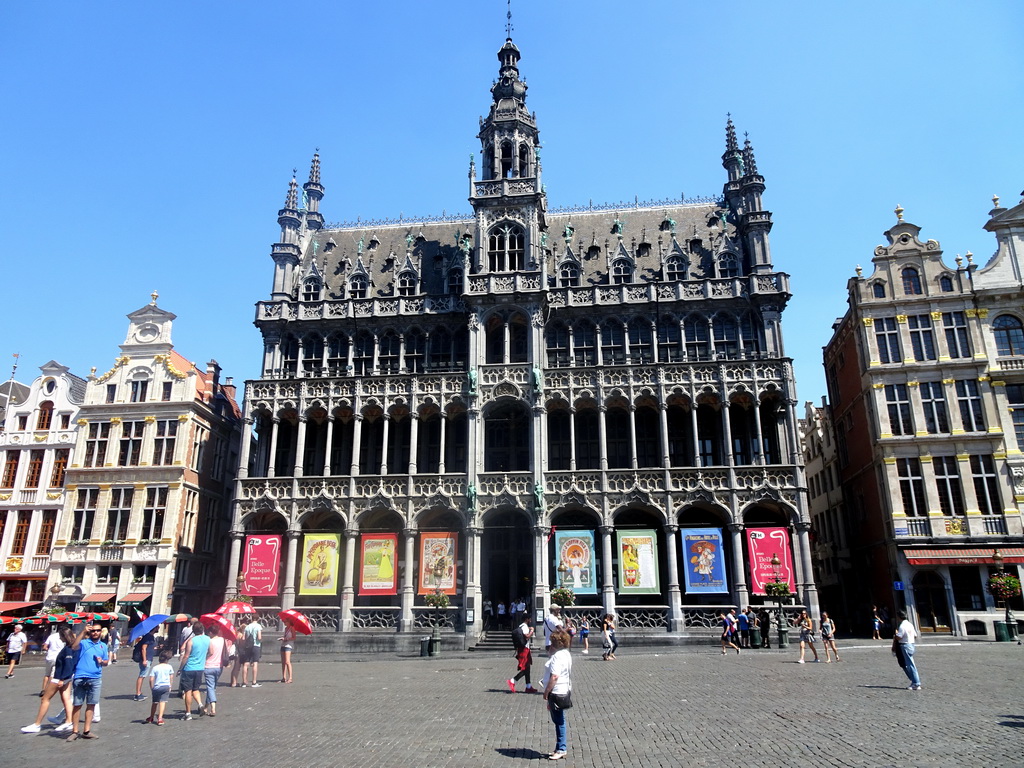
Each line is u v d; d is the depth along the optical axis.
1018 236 46.78
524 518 47.22
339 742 14.60
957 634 40.88
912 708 16.84
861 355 47.50
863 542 49.66
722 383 45.12
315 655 38.62
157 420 51.31
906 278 47.38
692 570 42.03
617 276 50.88
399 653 38.34
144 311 53.97
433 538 44.31
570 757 12.89
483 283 48.59
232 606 28.42
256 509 46.38
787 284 47.81
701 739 14.09
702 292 48.59
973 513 42.72
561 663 13.07
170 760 13.33
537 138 54.47
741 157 56.47
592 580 42.69
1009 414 44.06
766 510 45.81
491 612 44.50
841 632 53.06
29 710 20.42
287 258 53.62
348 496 45.72
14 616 45.22
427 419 49.19
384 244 58.00
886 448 44.66
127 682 27.52
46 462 52.53
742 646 36.62
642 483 43.94
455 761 12.77
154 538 48.91
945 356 45.44
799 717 16.06
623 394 45.88
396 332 50.97
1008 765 11.66
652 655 33.12
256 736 15.45
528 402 46.00
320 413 49.03
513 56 56.84
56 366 54.78
